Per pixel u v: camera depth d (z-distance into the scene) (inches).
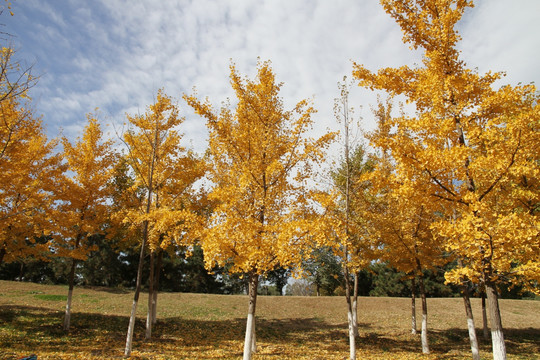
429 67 288.8
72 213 423.8
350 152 416.5
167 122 414.3
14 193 375.6
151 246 418.0
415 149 250.1
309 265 839.1
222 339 455.8
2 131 302.5
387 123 278.2
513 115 260.1
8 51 235.6
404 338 505.7
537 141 223.3
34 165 401.7
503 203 305.0
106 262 1061.8
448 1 283.1
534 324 625.0
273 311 672.4
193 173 431.8
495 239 215.0
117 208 467.2
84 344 369.1
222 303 705.6
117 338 412.8
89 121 455.2
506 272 238.4
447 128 257.3
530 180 318.0
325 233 269.1
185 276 1224.2
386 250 463.8
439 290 1182.9
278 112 334.6
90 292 721.0
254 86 335.6
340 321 617.6
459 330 565.0
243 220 279.0
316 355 381.1
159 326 497.7
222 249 277.6
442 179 255.4
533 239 217.6
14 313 467.5
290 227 258.1
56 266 1098.1
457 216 283.7
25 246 414.9
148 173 421.7
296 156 315.6
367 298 804.0
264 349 406.6
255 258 264.1
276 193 307.0
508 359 406.3
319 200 299.7
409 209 407.2
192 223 321.4
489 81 271.7
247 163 308.0
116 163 469.1
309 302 753.0
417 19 292.2
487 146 253.9
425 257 416.5
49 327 422.9
